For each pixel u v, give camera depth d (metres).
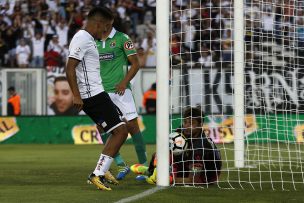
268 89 42.94
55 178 22.77
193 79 50.56
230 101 50.53
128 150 42.84
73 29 62.03
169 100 19.92
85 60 18.02
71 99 54.75
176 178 19.95
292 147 40.44
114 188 19.02
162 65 19.64
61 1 63.16
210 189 18.78
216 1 59.19
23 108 54.81
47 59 61.06
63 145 50.69
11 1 63.00
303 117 42.81
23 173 25.09
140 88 53.66
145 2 62.59
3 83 54.66
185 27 58.88
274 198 16.80
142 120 52.25
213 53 57.25
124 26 61.91
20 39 61.53
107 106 18.14
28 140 53.25
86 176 23.62
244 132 29.33
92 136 52.88
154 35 61.50
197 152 19.72
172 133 20.28
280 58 43.50
